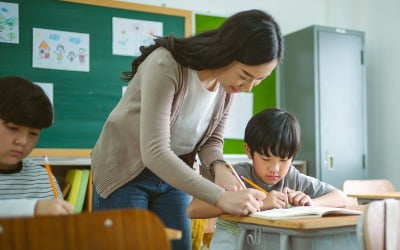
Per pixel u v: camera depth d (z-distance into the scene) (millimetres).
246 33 1079
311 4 3873
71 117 2947
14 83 1182
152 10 3207
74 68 2982
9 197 1296
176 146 1345
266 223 1079
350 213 1144
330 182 3377
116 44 3100
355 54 3541
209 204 1212
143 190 1297
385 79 3766
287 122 1540
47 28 2932
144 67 1181
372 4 3908
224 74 1153
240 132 3477
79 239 673
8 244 634
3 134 1163
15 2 2863
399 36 3645
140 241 699
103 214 690
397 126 3637
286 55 3619
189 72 1175
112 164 1257
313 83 3371
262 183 1595
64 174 2848
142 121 1108
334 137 3418
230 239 1286
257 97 3557
